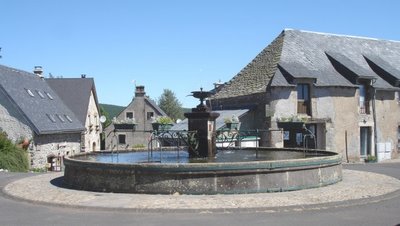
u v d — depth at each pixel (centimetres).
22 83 2658
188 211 793
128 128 1557
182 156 1402
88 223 716
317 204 837
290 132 2369
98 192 987
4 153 1984
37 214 791
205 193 932
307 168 1012
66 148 2705
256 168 947
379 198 916
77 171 1055
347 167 1717
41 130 2316
